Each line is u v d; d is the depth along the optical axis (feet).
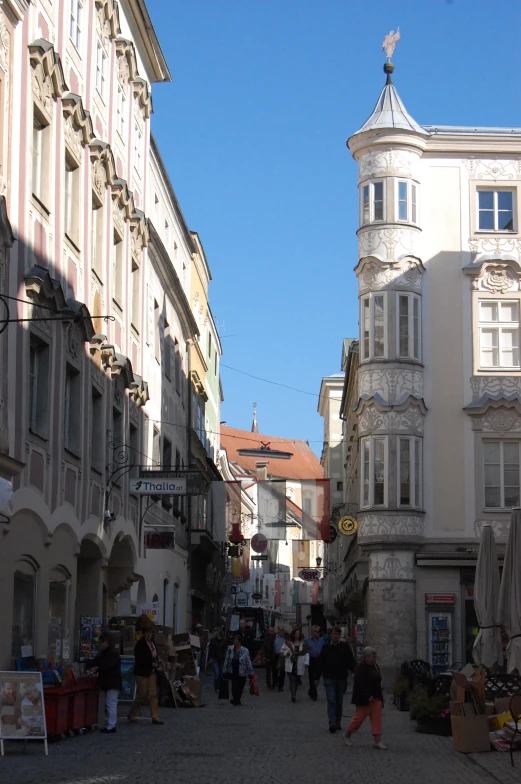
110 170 93.30
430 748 62.34
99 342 86.58
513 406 133.18
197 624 159.94
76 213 83.97
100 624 84.84
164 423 130.82
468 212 136.87
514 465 132.67
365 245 136.05
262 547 140.15
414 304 134.51
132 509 103.14
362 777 48.91
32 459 69.41
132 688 81.71
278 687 120.26
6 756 52.44
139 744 59.72
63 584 78.02
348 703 105.91
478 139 137.59
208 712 85.46
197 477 98.17
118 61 101.60
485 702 65.26
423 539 130.72
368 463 132.05
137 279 109.81
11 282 65.51
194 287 180.04
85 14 88.53
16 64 67.41
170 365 136.98
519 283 135.85
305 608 350.84
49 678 60.70
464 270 135.44
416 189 136.98
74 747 57.36
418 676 93.20
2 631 63.10
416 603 129.90
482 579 85.97
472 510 131.54
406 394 132.05
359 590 148.87
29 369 70.90
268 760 54.29
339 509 172.76
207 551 166.71
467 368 134.21
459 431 133.18
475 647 86.28
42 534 71.56
